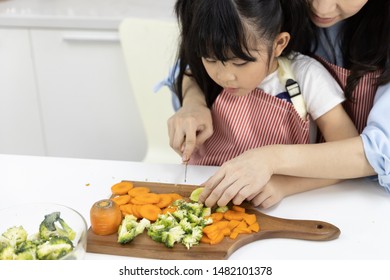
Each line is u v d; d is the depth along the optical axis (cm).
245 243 87
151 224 89
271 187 97
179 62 125
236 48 91
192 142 107
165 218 87
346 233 90
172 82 133
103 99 202
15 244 78
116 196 98
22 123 212
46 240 80
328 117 108
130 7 199
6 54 198
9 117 211
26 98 206
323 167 98
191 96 122
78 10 196
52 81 201
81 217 78
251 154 96
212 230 85
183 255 83
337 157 98
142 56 167
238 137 114
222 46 91
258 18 91
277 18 95
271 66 109
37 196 101
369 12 107
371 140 99
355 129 109
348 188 103
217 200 93
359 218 94
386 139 98
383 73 106
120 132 208
